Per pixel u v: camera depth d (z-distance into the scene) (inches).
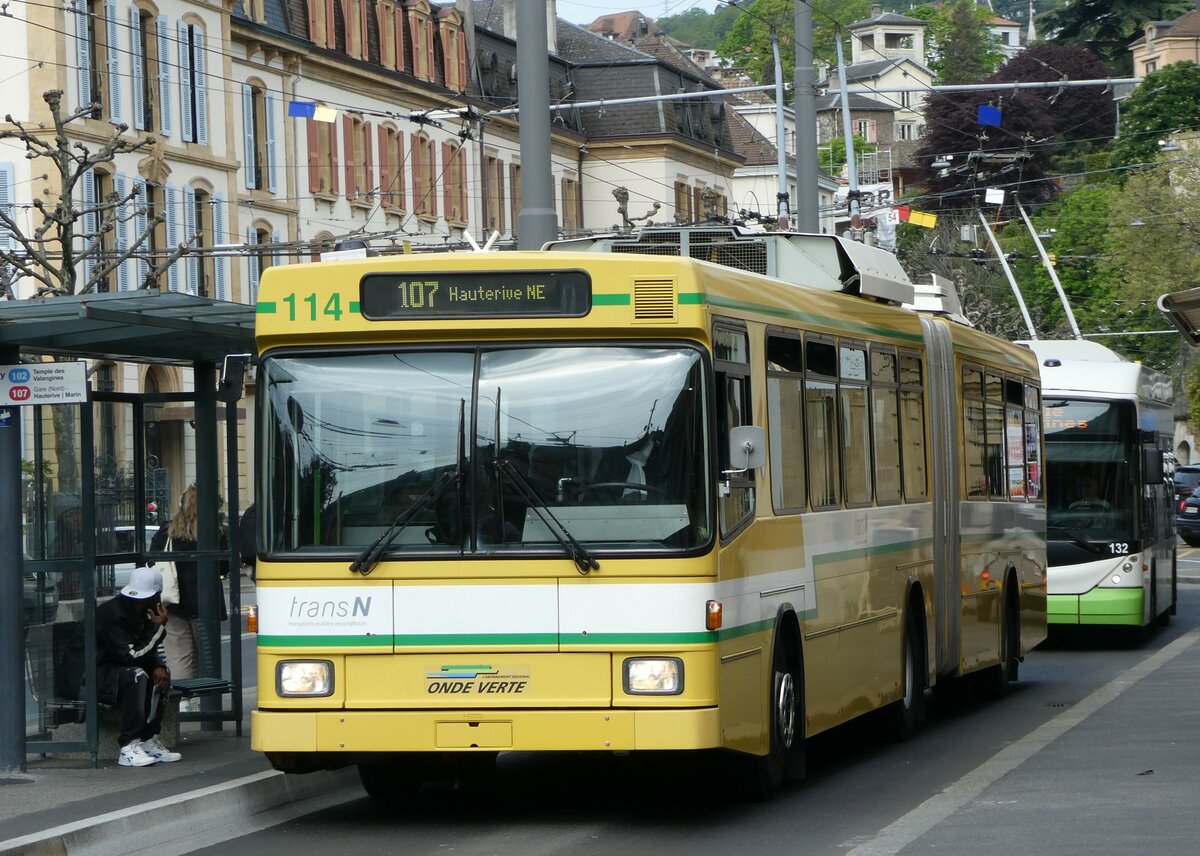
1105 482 1055.0
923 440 706.2
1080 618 1051.3
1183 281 3097.9
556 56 3378.4
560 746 461.1
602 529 466.0
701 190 3575.3
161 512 640.4
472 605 467.2
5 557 550.3
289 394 484.1
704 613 461.4
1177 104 3986.2
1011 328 2851.9
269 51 2395.4
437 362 478.6
